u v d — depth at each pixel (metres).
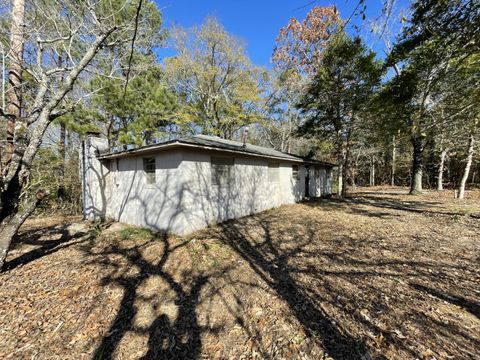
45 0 4.29
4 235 3.73
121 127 10.66
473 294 2.79
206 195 6.52
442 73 4.02
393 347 2.01
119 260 4.22
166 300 2.89
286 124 21.05
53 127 8.91
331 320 2.41
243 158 8.11
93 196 7.83
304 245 4.88
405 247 4.54
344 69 11.64
